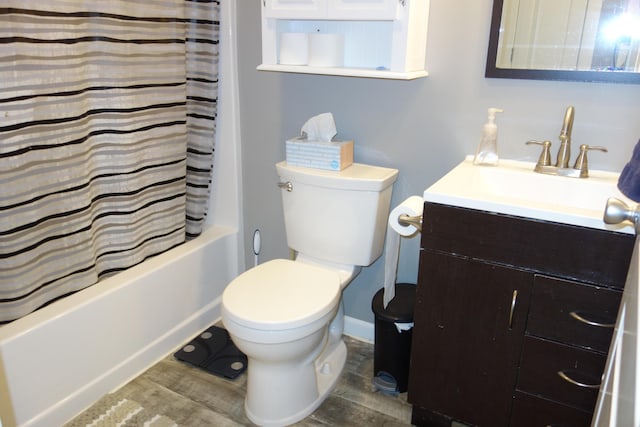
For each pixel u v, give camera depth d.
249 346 1.54
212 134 2.18
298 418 1.71
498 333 1.42
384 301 1.79
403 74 1.58
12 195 1.44
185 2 1.93
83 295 1.72
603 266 1.22
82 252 1.70
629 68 1.45
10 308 1.52
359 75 1.65
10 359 1.48
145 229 1.96
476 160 1.67
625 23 1.42
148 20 1.75
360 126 1.93
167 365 1.99
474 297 1.43
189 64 2.04
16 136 1.41
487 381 1.49
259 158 2.22
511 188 1.62
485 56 1.63
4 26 1.33
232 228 2.38
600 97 1.51
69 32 1.50
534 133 1.64
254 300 1.59
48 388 1.60
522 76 1.58
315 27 1.89
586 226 1.21
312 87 1.98
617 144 1.53
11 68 1.36
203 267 2.20
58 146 1.54
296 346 1.55
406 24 1.54
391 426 1.70
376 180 1.72
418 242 1.93
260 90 2.11
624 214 0.85
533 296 1.34
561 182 1.55
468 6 1.62
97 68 1.63
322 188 1.80
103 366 1.79
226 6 2.04
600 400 1.05
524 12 1.53
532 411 1.45
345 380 1.92
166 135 1.94
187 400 1.80
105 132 1.71
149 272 1.92
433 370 1.57
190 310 2.17
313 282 1.70
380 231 1.87
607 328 1.26
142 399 1.80
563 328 1.32
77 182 1.62
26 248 1.51
